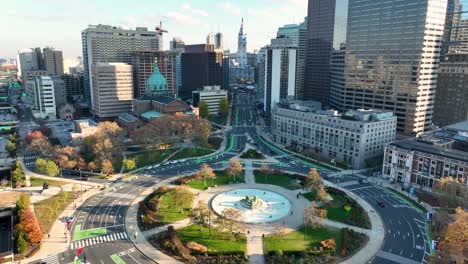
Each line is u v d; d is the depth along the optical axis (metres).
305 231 156.12
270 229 158.12
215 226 159.75
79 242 148.25
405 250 143.88
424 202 190.25
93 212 175.12
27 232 143.50
